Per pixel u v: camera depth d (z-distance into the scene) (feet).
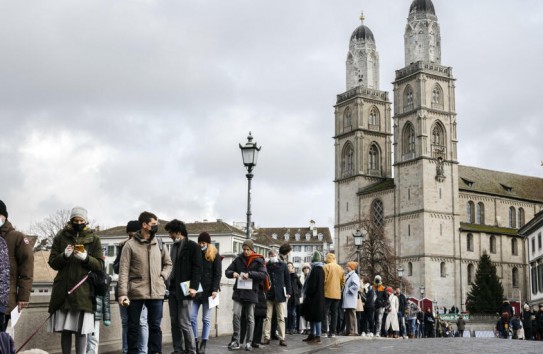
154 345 46.73
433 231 376.68
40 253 178.50
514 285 410.52
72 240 42.06
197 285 52.70
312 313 72.23
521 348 69.77
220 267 57.52
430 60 395.96
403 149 392.88
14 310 39.81
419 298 370.53
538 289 264.52
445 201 383.45
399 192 391.04
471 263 388.37
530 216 447.01
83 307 41.11
